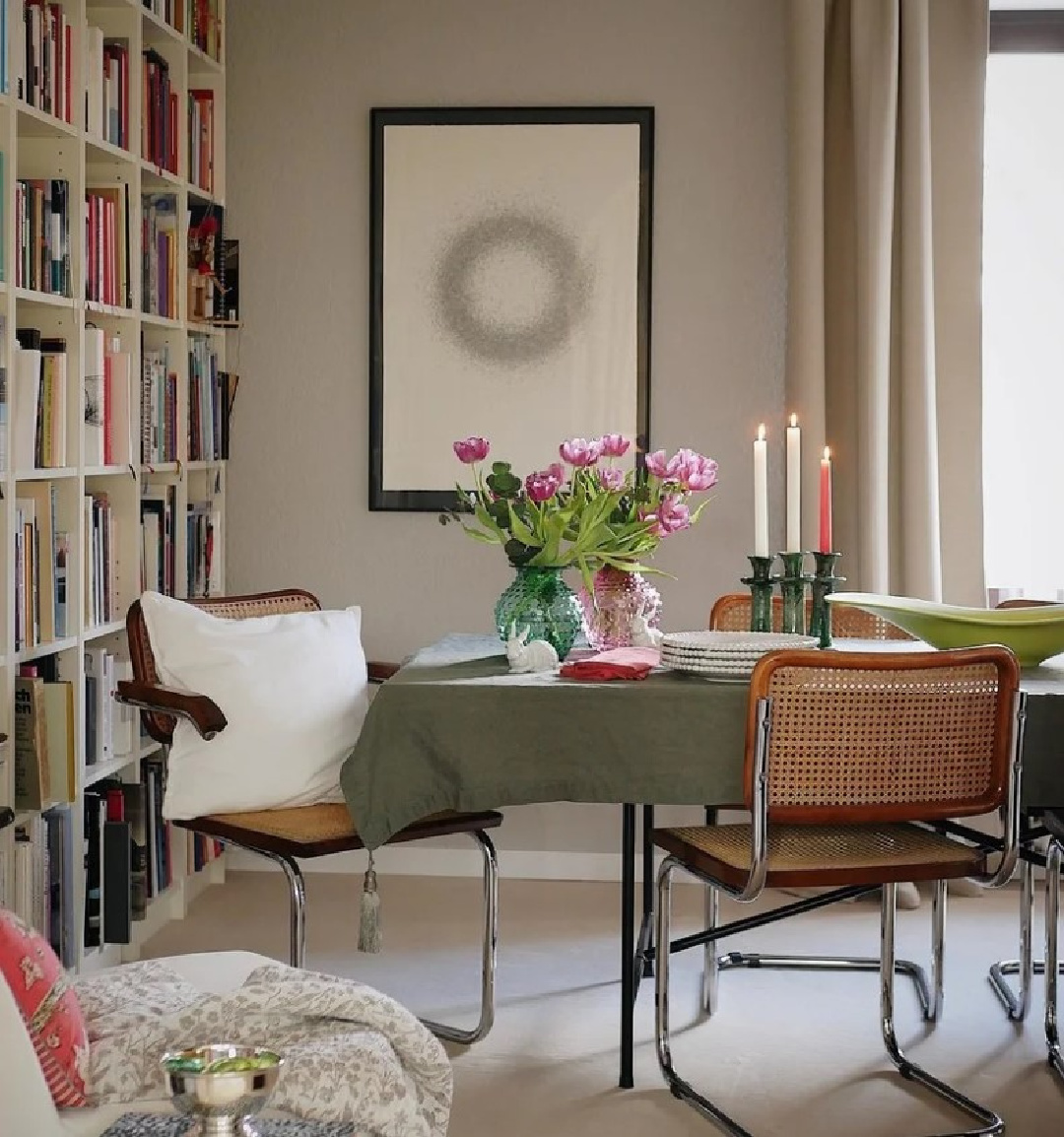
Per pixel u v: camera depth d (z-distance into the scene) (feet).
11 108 9.64
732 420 14.34
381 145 14.34
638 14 14.20
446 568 14.62
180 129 13.14
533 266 14.33
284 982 6.47
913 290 13.69
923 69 13.65
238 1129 4.82
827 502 10.16
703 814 14.49
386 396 14.49
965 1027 10.55
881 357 13.62
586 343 14.33
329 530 14.67
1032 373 15.16
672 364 14.38
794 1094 9.37
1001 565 15.26
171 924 12.83
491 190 14.32
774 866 8.55
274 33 14.44
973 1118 9.02
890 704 8.36
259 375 14.65
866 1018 10.72
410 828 9.59
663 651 9.40
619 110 14.19
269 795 9.77
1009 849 8.61
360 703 10.27
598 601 10.56
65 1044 5.88
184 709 9.49
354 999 6.36
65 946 10.57
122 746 11.90
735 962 11.79
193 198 13.74
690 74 14.21
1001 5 14.52
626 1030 9.48
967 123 14.01
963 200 14.03
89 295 11.13
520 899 13.79
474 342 14.40
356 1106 5.96
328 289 14.55
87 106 11.06
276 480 14.69
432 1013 10.75
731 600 12.30
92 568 11.28
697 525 14.42
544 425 14.40
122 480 11.91
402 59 14.38
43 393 10.39
